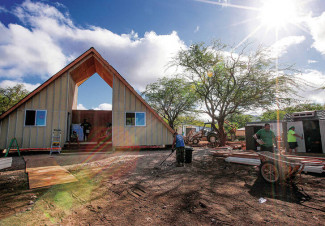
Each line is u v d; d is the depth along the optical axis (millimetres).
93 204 3631
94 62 14070
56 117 11602
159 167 7070
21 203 3668
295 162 4789
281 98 12531
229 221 2898
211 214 3148
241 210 3309
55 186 4738
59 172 6184
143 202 3717
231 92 14352
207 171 6469
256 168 6789
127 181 5207
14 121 10891
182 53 14672
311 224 2801
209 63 14078
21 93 23969
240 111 14914
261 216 3072
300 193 4203
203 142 19953
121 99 12633
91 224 2855
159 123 12961
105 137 13430
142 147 12461
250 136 13844
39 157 9594
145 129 12680
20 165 7566
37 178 5414
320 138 10859
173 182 5113
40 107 11430
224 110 15109
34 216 3123
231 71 13703
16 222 2910
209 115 16031
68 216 3133
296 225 2771
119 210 3354
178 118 26656
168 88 22594
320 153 10328
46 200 3834
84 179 5426
